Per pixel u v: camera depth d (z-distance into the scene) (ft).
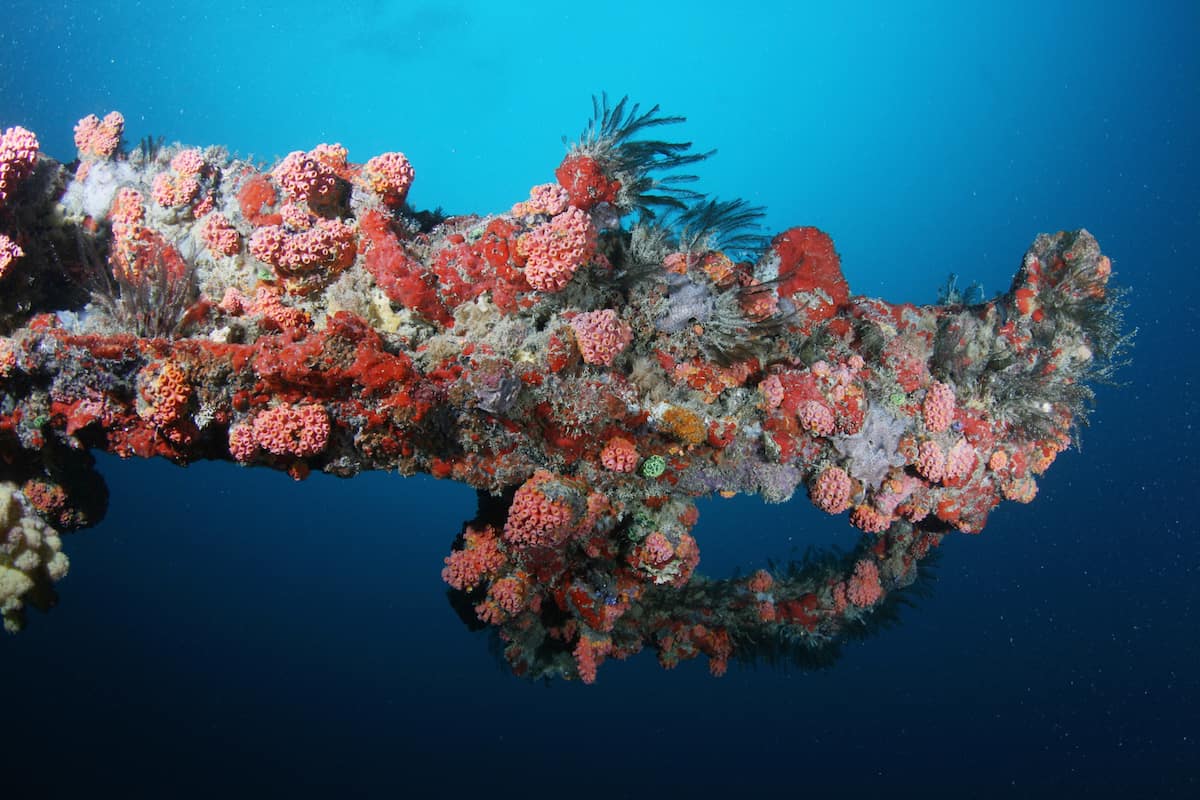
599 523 3.96
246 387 3.28
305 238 3.61
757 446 4.09
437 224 4.33
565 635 4.33
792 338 4.16
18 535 3.35
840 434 4.05
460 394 3.46
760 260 4.24
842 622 5.24
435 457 3.61
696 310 3.93
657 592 5.06
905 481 4.21
